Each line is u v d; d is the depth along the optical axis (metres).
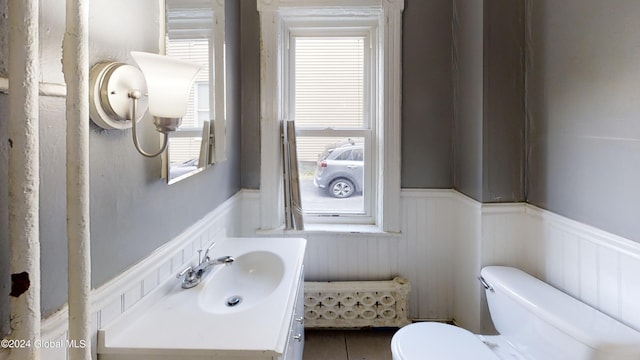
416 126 2.05
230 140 1.83
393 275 2.09
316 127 2.19
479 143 1.74
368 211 2.21
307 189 2.22
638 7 1.07
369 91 2.17
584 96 1.30
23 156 0.53
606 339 1.05
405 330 1.41
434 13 2.02
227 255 1.39
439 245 2.08
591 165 1.27
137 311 0.92
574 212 1.37
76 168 0.62
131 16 0.90
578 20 1.32
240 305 1.15
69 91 0.61
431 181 2.06
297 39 2.17
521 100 1.70
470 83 1.83
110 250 0.82
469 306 1.85
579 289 1.34
